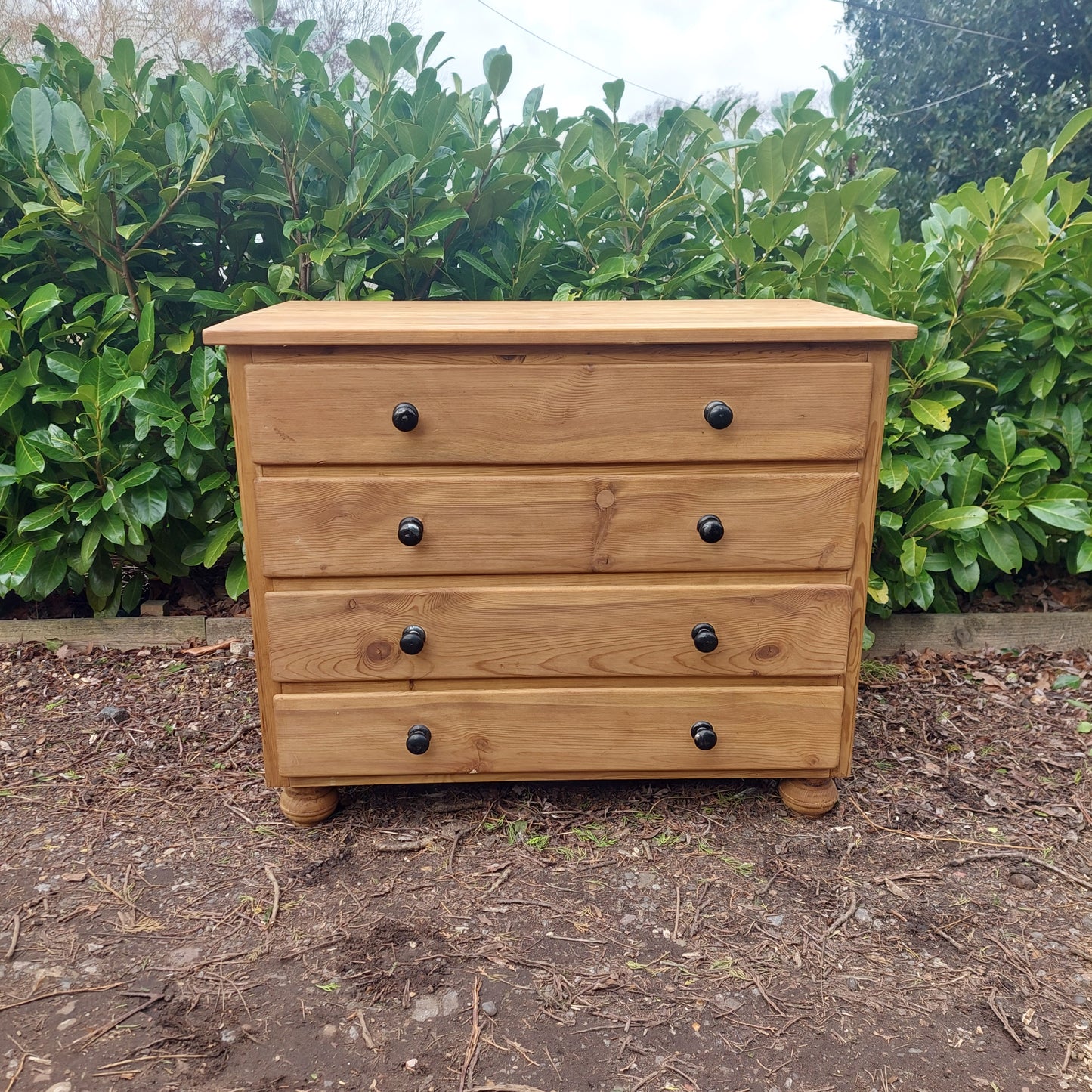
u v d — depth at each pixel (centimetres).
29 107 219
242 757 207
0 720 221
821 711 173
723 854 174
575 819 185
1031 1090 120
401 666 166
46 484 236
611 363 151
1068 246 246
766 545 162
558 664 168
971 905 159
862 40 689
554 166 279
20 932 149
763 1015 133
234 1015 132
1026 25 573
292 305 196
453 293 259
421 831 180
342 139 234
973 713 232
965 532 251
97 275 250
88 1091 118
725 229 256
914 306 240
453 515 157
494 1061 124
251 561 158
